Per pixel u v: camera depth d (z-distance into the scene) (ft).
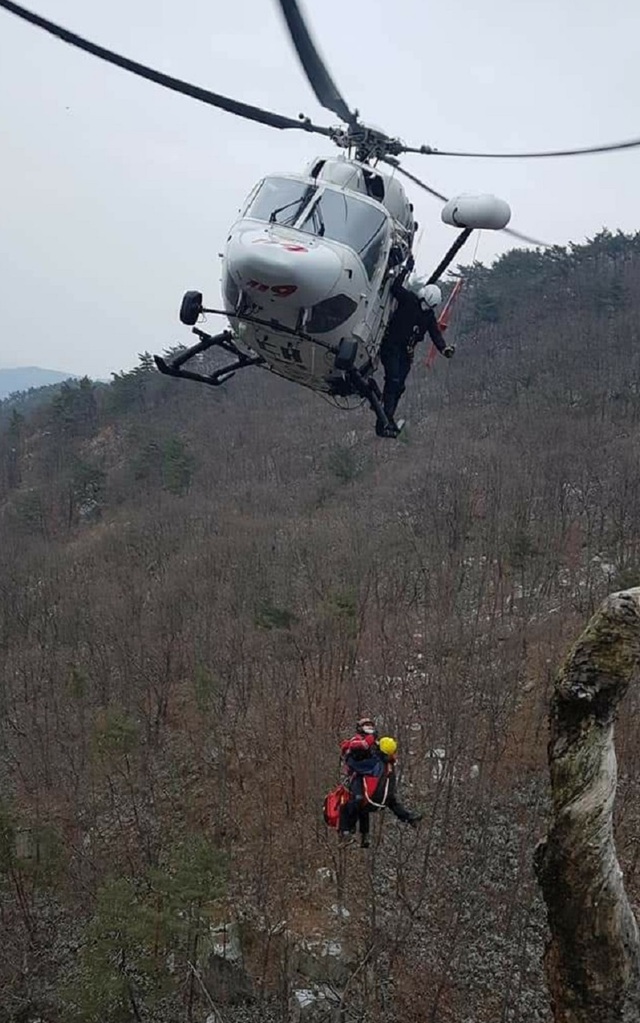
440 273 40.81
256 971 62.85
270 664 104.27
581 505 146.92
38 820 80.89
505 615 108.78
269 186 37.63
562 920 12.75
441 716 84.69
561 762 13.15
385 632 107.55
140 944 60.95
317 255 33.78
